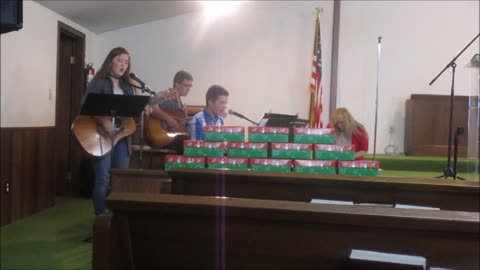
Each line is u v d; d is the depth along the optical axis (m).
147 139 3.99
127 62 3.32
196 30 5.62
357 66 5.64
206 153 2.15
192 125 3.46
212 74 5.65
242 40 5.64
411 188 1.50
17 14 1.37
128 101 2.90
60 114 4.82
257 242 0.98
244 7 5.62
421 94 5.33
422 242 0.91
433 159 4.82
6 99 3.48
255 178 1.61
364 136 3.89
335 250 0.94
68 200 4.57
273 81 5.64
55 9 4.22
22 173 3.69
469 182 1.51
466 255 0.90
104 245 0.93
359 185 1.53
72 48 4.91
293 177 1.58
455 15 5.53
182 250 1.02
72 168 4.83
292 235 0.96
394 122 5.62
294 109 5.64
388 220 0.89
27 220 3.66
